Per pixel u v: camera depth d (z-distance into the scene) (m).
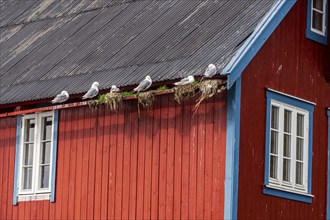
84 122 23.20
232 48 20.95
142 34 23.73
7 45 27.23
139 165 21.97
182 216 21.00
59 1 28.61
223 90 20.55
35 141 24.03
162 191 21.44
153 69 21.72
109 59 23.36
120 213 22.11
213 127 20.80
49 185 23.62
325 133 23.16
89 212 22.70
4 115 24.09
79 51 24.61
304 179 22.38
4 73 25.52
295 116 22.30
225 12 22.75
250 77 21.06
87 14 26.61
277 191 21.47
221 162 20.55
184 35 22.62
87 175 22.91
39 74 24.50
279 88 21.89
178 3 24.41
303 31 22.80
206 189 20.70
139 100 21.58
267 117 21.38
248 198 20.70
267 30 21.31
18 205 24.20
